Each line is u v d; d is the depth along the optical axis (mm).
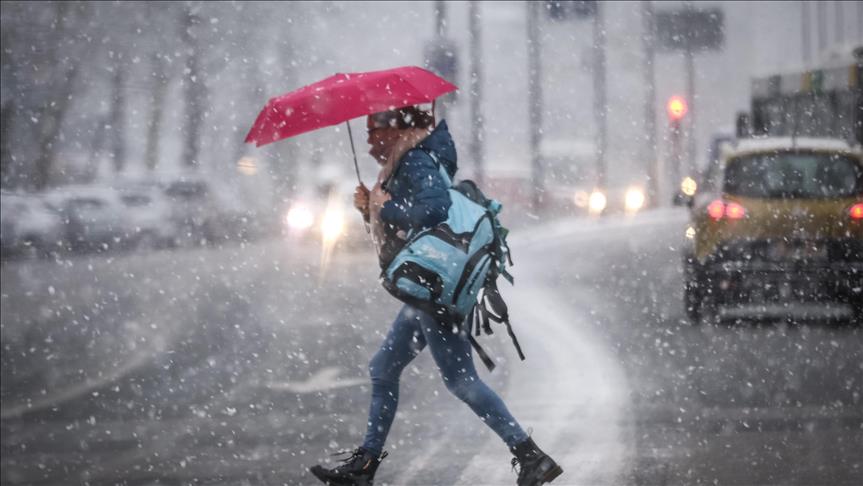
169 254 78938
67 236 85062
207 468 18266
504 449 19141
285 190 123562
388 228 14680
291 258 68750
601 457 18203
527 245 64938
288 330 35656
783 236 33906
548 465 14680
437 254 14266
